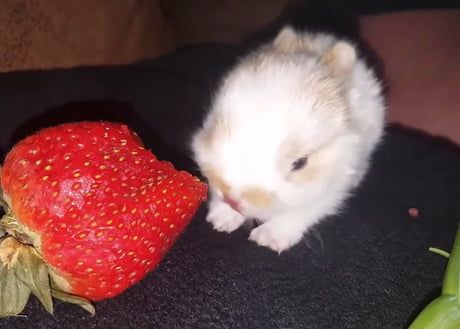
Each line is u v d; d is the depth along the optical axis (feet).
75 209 0.38
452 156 0.64
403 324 0.45
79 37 0.72
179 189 0.40
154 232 0.39
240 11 0.96
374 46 0.87
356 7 0.99
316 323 0.45
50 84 0.66
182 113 0.66
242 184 0.46
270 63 0.51
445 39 0.87
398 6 1.00
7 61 0.66
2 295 0.37
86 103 0.65
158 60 0.77
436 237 0.54
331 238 0.53
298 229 0.52
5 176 0.39
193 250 0.51
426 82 0.80
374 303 0.47
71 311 0.44
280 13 0.96
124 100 0.67
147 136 0.62
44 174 0.38
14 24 0.65
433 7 0.99
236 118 0.47
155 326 0.44
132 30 0.80
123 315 0.44
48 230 0.38
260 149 0.46
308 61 0.52
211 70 0.75
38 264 0.38
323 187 0.50
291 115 0.47
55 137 0.39
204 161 0.49
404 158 0.63
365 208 0.57
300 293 0.48
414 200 0.58
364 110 0.55
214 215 0.54
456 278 0.43
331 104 0.49
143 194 0.39
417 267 0.51
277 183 0.47
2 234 0.39
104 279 0.40
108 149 0.40
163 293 0.46
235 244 0.52
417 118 0.75
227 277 0.48
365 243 0.53
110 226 0.38
